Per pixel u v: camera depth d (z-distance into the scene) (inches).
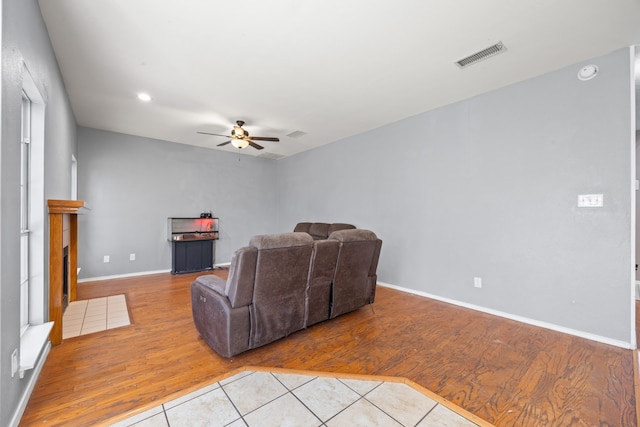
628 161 94.6
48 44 87.5
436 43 94.5
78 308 129.0
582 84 103.7
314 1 75.9
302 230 229.0
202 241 217.5
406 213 163.9
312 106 147.6
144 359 84.2
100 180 186.5
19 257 60.0
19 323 59.9
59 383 71.8
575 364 82.4
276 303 90.7
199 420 59.3
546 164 111.7
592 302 100.5
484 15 81.0
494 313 125.0
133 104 144.5
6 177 52.1
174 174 217.9
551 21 83.3
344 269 109.4
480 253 130.7
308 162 240.5
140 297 146.8
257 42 93.9
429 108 149.7
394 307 133.6
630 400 66.2
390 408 63.4
